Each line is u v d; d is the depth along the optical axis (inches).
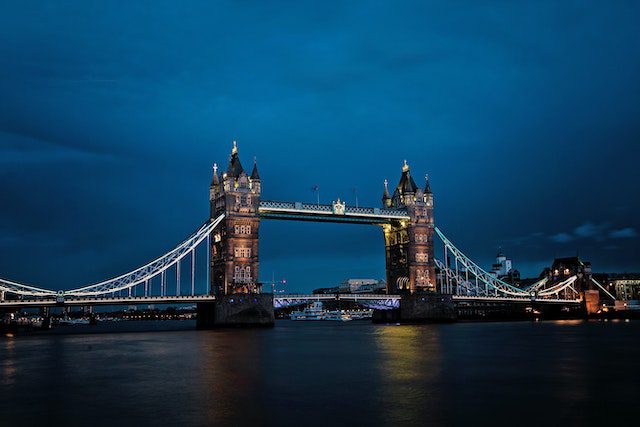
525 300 7770.7
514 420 1205.1
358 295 6427.2
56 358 2554.1
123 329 7421.3
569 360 2269.9
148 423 1199.6
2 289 4928.6
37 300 5007.4
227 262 5757.9
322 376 1845.5
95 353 2810.0
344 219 6668.3
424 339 3644.2
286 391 1555.1
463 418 1224.8
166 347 3166.8
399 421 1202.0
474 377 1796.3
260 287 5846.5
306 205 6176.2
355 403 1384.1
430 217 6998.0
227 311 5610.2
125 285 5423.2
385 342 3383.4
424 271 6870.1
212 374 1915.6
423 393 1513.3
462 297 7032.5
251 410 1312.7
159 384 1696.6
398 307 6737.2
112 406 1370.6
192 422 1203.2
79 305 5113.2
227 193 5821.9
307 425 1173.1
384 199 7332.7
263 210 5984.3
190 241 5802.2
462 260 7421.3
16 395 1531.7
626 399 1414.9
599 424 1168.2
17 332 6235.2
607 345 3038.9
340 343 3326.8
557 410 1294.3
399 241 7042.3
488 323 6860.2
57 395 1526.8
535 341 3366.1
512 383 1669.5
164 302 5457.7
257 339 3828.7
